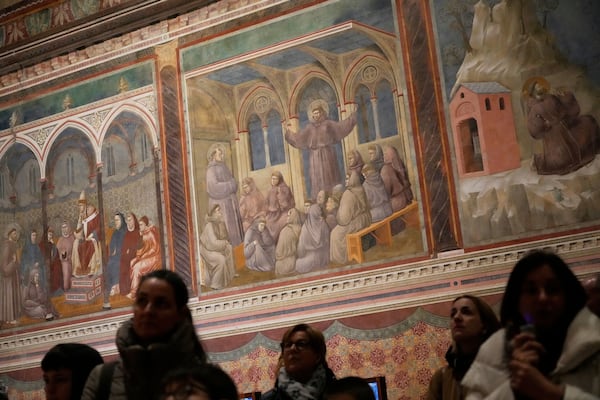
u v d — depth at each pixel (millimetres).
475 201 8734
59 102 12195
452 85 9117
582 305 3428
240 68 10633
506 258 8438
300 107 10141
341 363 9148
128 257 11117
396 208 9219
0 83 12828
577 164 8266
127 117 11469
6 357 11898
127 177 11336
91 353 4582
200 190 10656
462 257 8680
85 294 11430
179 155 10906
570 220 8180
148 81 11352
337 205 9625
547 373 3344
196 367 2945
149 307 3859
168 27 11297
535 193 8422
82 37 12070
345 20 9953
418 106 9289
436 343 8617
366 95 9688
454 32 9219
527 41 8773
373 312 9070
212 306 10227
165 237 10828
